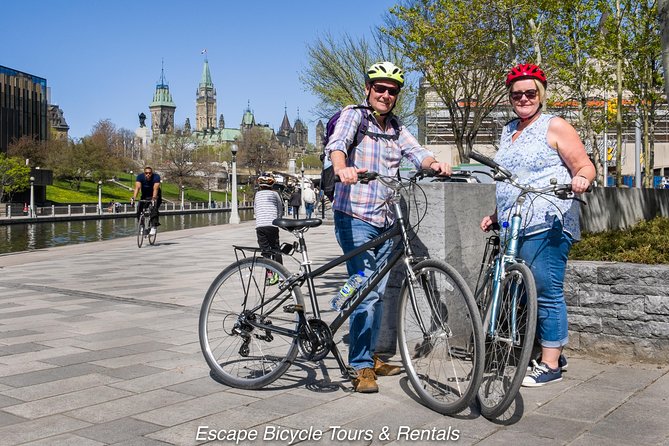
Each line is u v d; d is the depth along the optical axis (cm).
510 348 378
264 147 14212
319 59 3409
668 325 463
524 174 440
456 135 2702
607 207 972
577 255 570
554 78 2025
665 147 5306
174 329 633
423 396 395
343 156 419
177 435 346
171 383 446
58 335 605
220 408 391
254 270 449
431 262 395
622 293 477
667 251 529
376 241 420
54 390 430
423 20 2309
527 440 334
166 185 13425
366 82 448
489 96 2639
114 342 575
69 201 9000
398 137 453
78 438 343
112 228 4572
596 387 418
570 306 497
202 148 14612
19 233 3897
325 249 1489
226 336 453
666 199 1534
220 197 13575
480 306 420
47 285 960
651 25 1667
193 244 1827
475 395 379
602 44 1691
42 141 10275
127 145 14688
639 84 1980
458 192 503
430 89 3175
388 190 437
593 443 327
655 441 327
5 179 7212
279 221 436
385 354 510
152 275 1094
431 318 398
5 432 352
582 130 2069
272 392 423
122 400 408
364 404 397
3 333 614
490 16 1961
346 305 431
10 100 9912
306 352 427
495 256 431
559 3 1644
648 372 448
